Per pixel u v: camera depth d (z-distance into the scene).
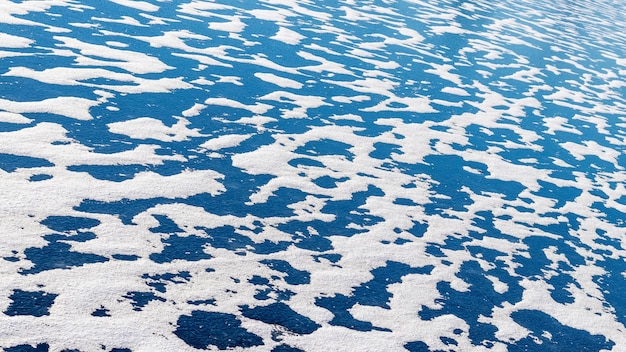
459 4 16.25
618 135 9.00
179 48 7.86
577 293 4.80
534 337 4.13
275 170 5.47
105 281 3.56
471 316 4.17
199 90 6.74
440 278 4.50
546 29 15.47
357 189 5.52
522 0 19.70
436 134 7.32
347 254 4.50
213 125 6.02
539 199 6.31
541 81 10.74
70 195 4.29
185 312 3.49
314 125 6.66
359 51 9.77
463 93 9.08
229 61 7.87
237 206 4.75
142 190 4.60
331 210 5.06
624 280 5.18
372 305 4.01
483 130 7.86
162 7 9.52
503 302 4.43
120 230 4.07
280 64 8.27
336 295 4.02
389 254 4.64
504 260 4.98
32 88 5.68
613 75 12.38
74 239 3.85
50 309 3.25
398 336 3.77
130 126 5.52
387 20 12.34
